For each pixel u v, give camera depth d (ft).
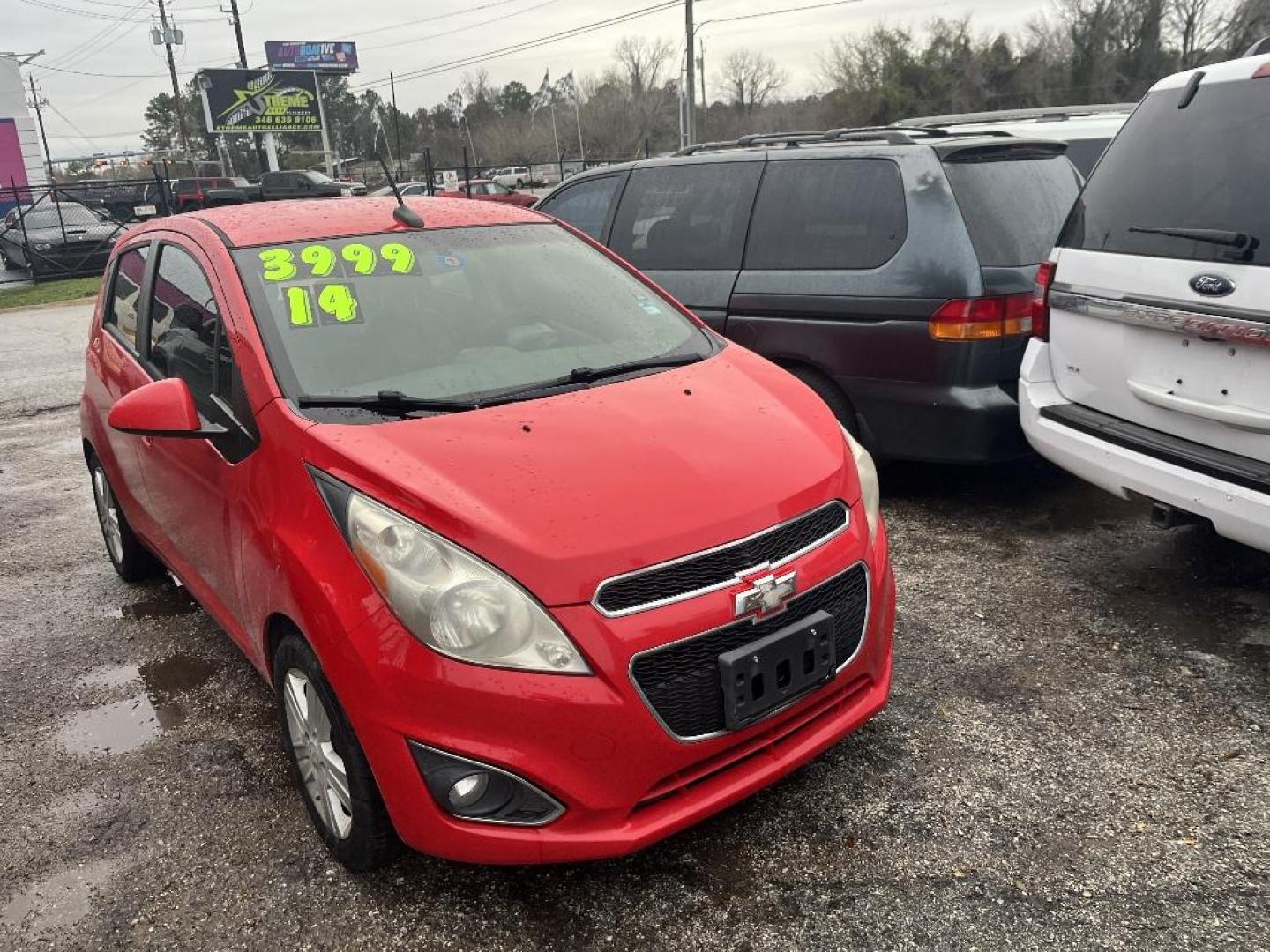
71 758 11.25
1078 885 8.34
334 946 8.25
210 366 10.76
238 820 9.94
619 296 12.30
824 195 16.90
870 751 10.29
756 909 8.32
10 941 8.52
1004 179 16.14
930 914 8.14
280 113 148.97
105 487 15.69
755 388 10.43
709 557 7.98
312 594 8.25
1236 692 10.96
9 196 107.86
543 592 7.58
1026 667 11.71
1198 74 12.10
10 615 15.19
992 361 15.21
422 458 8.53
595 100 222.28
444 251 11.87
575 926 8.28
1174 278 11.57
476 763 7.59
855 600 9.00
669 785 7.97
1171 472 11.64
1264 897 8.08
